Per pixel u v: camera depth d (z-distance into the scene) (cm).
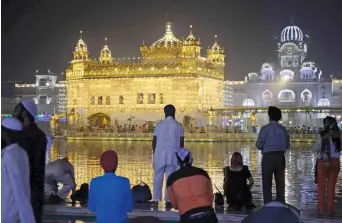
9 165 757
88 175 2788
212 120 8225
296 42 13062
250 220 856
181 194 886
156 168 1485
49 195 1566
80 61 9381
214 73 9294
